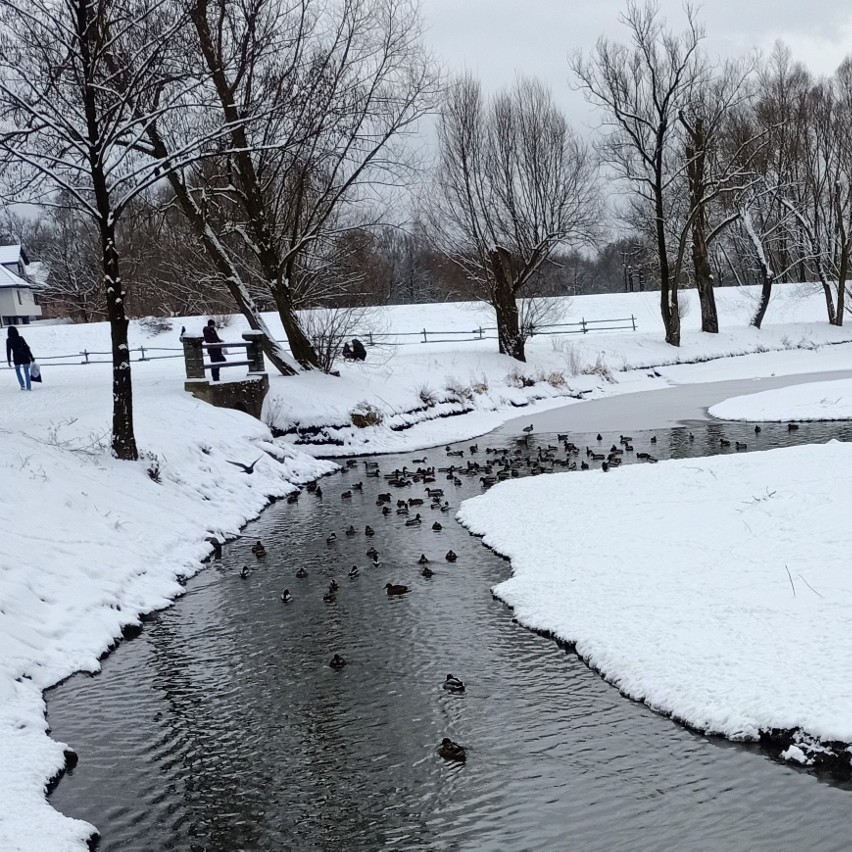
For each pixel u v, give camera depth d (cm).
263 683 929
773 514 1272
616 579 1131
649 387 4100
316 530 1623
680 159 4953
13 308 7669
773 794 652
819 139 5366
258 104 2061
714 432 2464
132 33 1680
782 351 5097
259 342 2589
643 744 741
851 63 5288
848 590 955
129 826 671
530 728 786
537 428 2905
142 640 1091
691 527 1299
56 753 769
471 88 3866
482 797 679
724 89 4878
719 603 989
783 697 750
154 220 3005
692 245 5291
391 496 1880
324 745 781
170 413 2122
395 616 1106
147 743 808
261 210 2839
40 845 613
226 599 1237
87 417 1917
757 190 5347
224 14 2342
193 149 1700
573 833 623
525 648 973
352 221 3020
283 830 654
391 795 691
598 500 1563
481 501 1700
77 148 1548
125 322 1684
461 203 3903
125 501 1506
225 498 1803
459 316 6100
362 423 2688
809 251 5712
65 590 1128
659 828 620
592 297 7131
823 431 2286
